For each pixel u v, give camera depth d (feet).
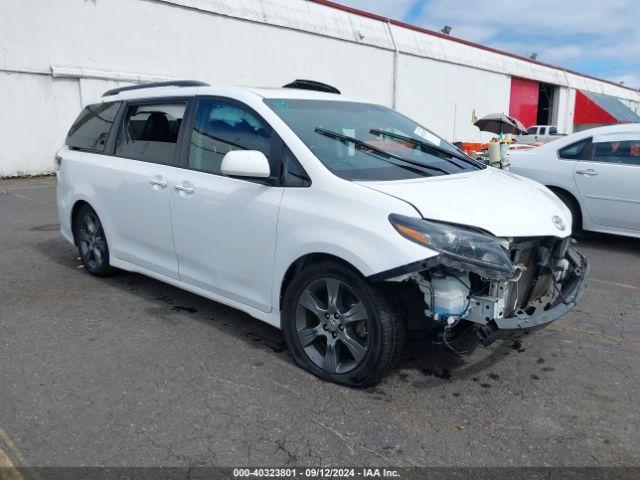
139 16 52.26
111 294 16.22
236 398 10.46
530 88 117.39
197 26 56.85
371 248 9.99
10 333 13.32
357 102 14.79
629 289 17.76
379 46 78.23
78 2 48.29
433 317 10.09
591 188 23.15
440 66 90.68
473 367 11.93
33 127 47.85
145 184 14.70
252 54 62.39
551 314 10.82
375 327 10.28
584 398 10.71
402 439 9.28
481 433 9.50
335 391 10.78
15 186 42.27
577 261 12.80
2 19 44.65
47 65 47.47
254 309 12.56
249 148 12.41
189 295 16.20
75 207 17.88
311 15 69.10
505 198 11.37
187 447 8.95
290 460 8.68
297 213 11.17
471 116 100.58
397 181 11.21
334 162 11.46
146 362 11.88
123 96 16.67
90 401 10.27
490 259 9.67
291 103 12.98
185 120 14.15
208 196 12.94
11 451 8.79
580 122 134.31
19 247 21.89
